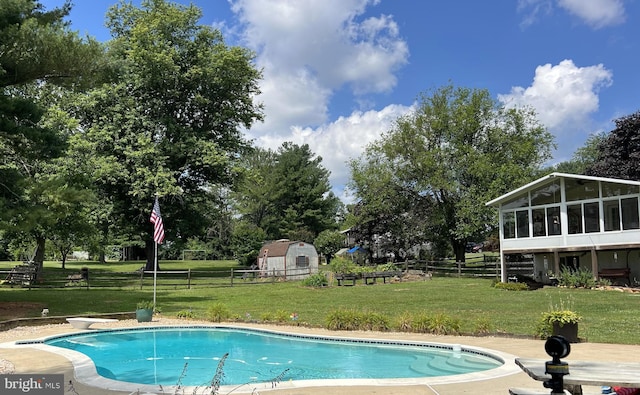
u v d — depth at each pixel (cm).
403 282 3005
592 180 2545
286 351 1188
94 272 3888
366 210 3894
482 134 3750
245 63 3859
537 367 514
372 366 1012
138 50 3425
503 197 2859
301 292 2522
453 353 1098
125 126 3419
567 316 1147
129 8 3841
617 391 561
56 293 2458
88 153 2992
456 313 1639
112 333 1433
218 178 3966
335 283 2970
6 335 1346
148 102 3644
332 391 695
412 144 3784
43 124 2703
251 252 4688
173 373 982
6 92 2128
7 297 2209
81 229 2755
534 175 3541
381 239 4144
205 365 1057
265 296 2355
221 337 1382
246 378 927
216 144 3684
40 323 1559
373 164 3903
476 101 3709
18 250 3397
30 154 1659
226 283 3069
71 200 1616
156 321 1627
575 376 470
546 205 2741
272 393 685
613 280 2503
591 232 2556
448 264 3812
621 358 927
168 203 3734
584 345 1096
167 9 3775
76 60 1683
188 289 2772
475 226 3406
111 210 3375
